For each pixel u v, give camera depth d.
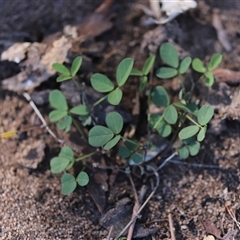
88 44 0.44
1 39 0.45
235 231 0.40
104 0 0.46
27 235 0.40
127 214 0.40
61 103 0.41
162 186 0.41
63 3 0.46
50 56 0.43
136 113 0.43
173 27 0.44
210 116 0.38
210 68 0.41
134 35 0.44
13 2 0.46
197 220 0.40
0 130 0.43
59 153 0.41
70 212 0.40
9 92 0.44
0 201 0.41
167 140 0.42
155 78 0.43
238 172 0.41
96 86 0.40
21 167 0.42
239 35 0.45
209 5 0.46
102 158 0.42
